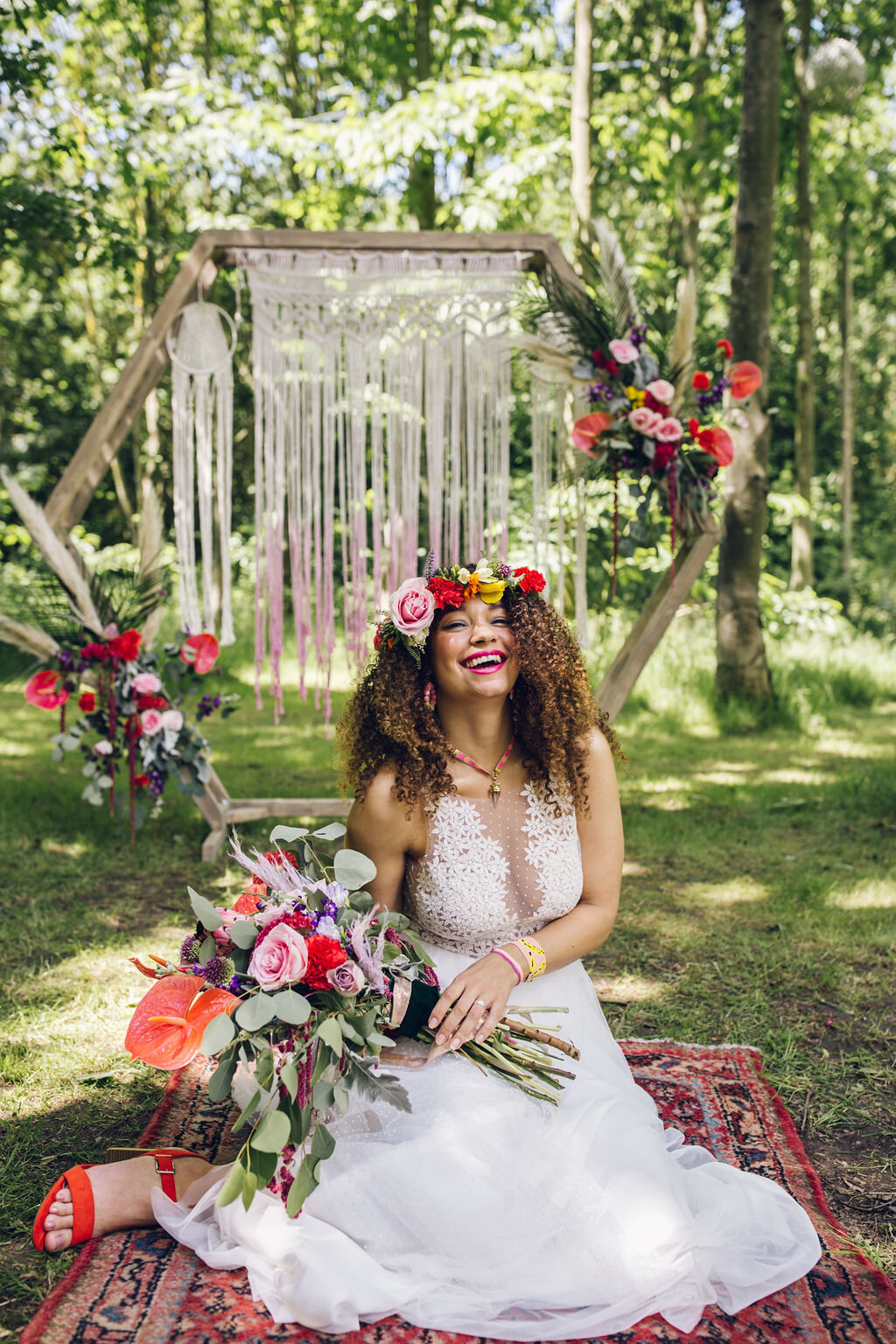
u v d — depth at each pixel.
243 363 10.71
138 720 4.55
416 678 2.26
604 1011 3.14
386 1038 1.90
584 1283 1.83
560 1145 1.93
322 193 10.60
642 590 10.61
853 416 19.17
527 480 11.66
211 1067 2.75
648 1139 1.98
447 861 2.19
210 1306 1.82
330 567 4.46
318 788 5.82
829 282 17.67
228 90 9.38
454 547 4.46
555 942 2.23
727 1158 2.34
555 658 2.22
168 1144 2.35
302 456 4.43
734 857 4.66
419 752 2.20
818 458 19.03
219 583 12.52
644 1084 2.66
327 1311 1.74
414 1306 1.80
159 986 1.90
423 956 2.10
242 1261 1.90
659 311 4.41
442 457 4.42
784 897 4.11
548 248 4.28
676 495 4.25
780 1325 1.82
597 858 2.33
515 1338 1.77
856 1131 2.52
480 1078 2.02
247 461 16.09
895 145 14.20
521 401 11.68
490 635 2.16
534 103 8.95
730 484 7.83
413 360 4.36
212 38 12.76
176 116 9.44
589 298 4.22
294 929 1.94
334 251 4.33
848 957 3.54
